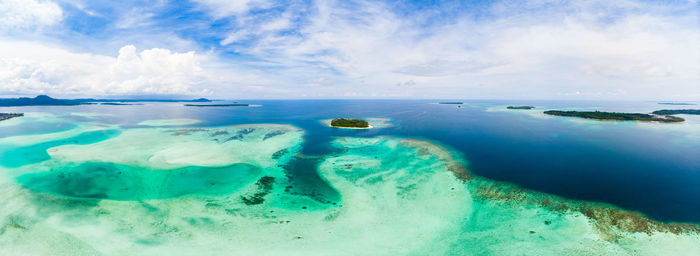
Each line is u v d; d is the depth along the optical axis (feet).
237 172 106.93
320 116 341.21
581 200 82.17
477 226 70.08
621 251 59.77
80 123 243.60
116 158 122.42
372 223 71.51
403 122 266.16
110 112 395.96
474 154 132.57
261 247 60.70
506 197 84.94
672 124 249.55
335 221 72.13
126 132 194.59
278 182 97.50
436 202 82.74
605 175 102.42
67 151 133.80
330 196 86.69
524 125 239.91
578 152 136.46
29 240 61.41
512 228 68.80
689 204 79.05
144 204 79.41
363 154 134.31
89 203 79.15
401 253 59.88
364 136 184.14
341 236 65.62
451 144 155.33
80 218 70.69
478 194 87.40
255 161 121.80
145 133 191.11
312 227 69.10
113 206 77.56
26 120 265.75
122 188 90.22
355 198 85.20
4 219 69.56
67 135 179.11
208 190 89.81
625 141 164.35
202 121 273.75
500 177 100.68
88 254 57.11
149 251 58.34
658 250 60.08
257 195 86.74
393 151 139.33
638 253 59.16
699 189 89.30
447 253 59.88
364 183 96.78
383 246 62.23
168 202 81.00
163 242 61.57
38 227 66.44
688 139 170.71
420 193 88.63
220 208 77.82
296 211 76.79
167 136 179.73
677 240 63.36
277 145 154.71
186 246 60.39
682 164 115.65
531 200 82.79
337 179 100.53
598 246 61.41
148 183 94.89
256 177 102.01
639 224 69.62
